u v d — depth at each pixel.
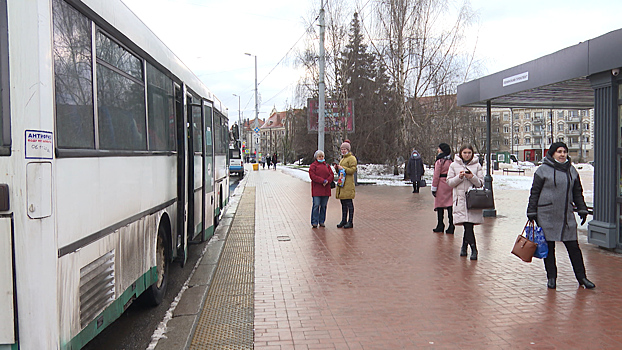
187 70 7.71
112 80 4.18
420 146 28.27
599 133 8.46
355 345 4.47
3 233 2.83
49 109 2.96
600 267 7.20
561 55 8.95
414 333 4.73
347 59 27.84
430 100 28.66
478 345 4.41
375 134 39.50
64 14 3.28
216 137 10.89
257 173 44.31
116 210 4.15
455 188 7.86
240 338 4.76
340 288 6.34
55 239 2.99
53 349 2.95
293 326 5.00
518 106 13.73
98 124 3.82
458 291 6.10
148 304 5.82
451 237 9.87
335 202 17.14
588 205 14.16
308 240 9.75
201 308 5.73
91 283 3.58
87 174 3.54
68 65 3.32
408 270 7.20
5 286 2.83
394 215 13.36
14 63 2.85
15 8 2.86
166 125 6.19
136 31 4.88
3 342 2.83
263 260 8.04
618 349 4.29
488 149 12.78
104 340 4.91
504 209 14.41
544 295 5.89
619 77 8.05
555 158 6.18
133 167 4.68
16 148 2.83
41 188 2.87
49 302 2.92
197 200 7.94
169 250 6.36
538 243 6.13
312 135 58.44
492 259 7.85
